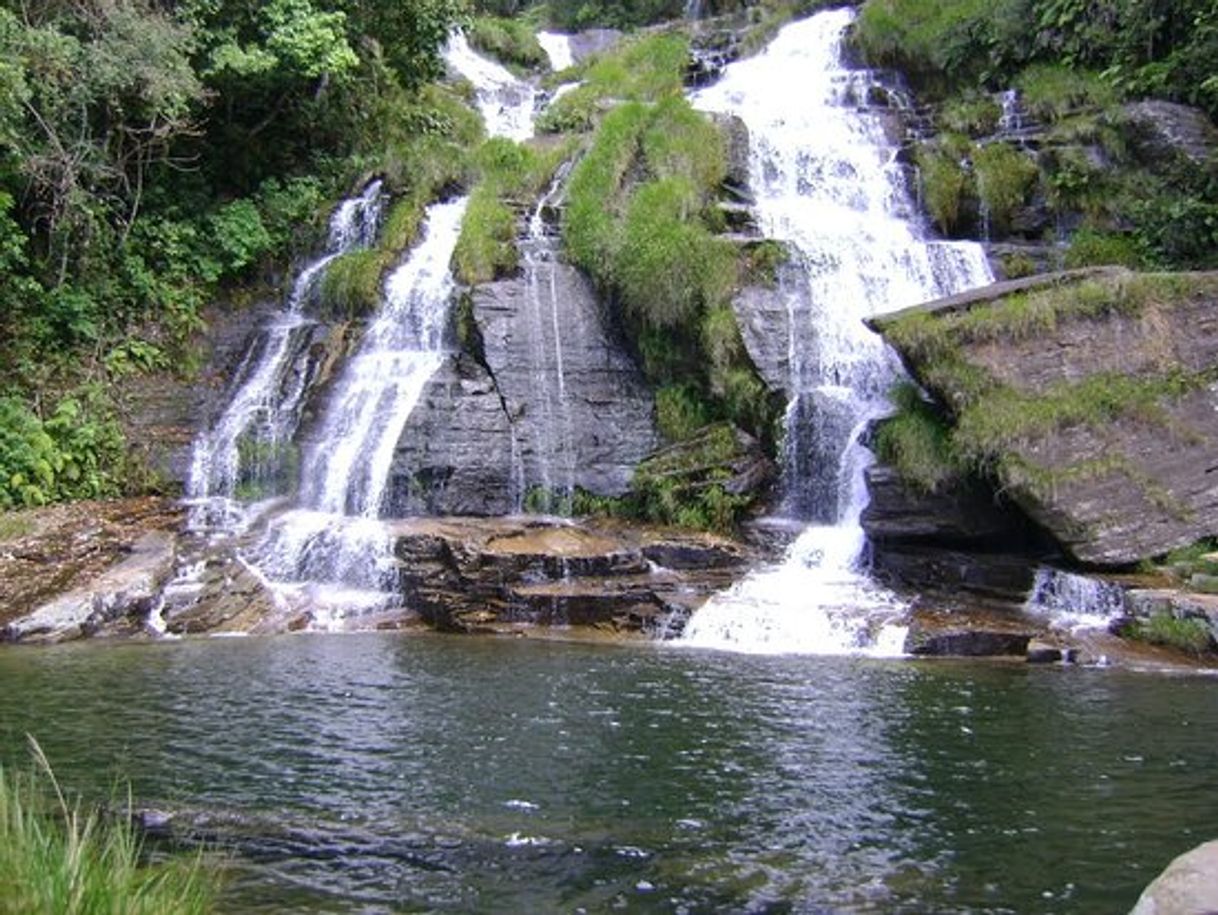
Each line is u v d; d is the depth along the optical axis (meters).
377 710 8.34
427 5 20.72
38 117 15.49
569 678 9.52
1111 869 5.30
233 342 17.86
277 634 11.98
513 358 15.73
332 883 5.12
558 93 24.36
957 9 21.83
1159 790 6.43
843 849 5.56
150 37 16.11
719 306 15.48
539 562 12.62
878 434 13.23
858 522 13.84
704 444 15.23
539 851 5.53
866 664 10.22
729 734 7.67
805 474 14.70
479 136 21.97
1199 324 12.41
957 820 5.96
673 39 25.31
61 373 16.30
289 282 18.72
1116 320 12.47
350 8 19.88
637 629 11.91
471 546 12.76
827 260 16.11
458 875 5.24
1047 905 4.91
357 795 6.36
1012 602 11.84
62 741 7.42
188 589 12.57
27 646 11.18
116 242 17.67
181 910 3.60
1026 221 18.45
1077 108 19.39
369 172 19.70
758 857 5.46
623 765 6.95
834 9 25.31
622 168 17.75
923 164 18.83
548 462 15.48
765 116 20.25
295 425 16.12
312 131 20.55
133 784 6.52
